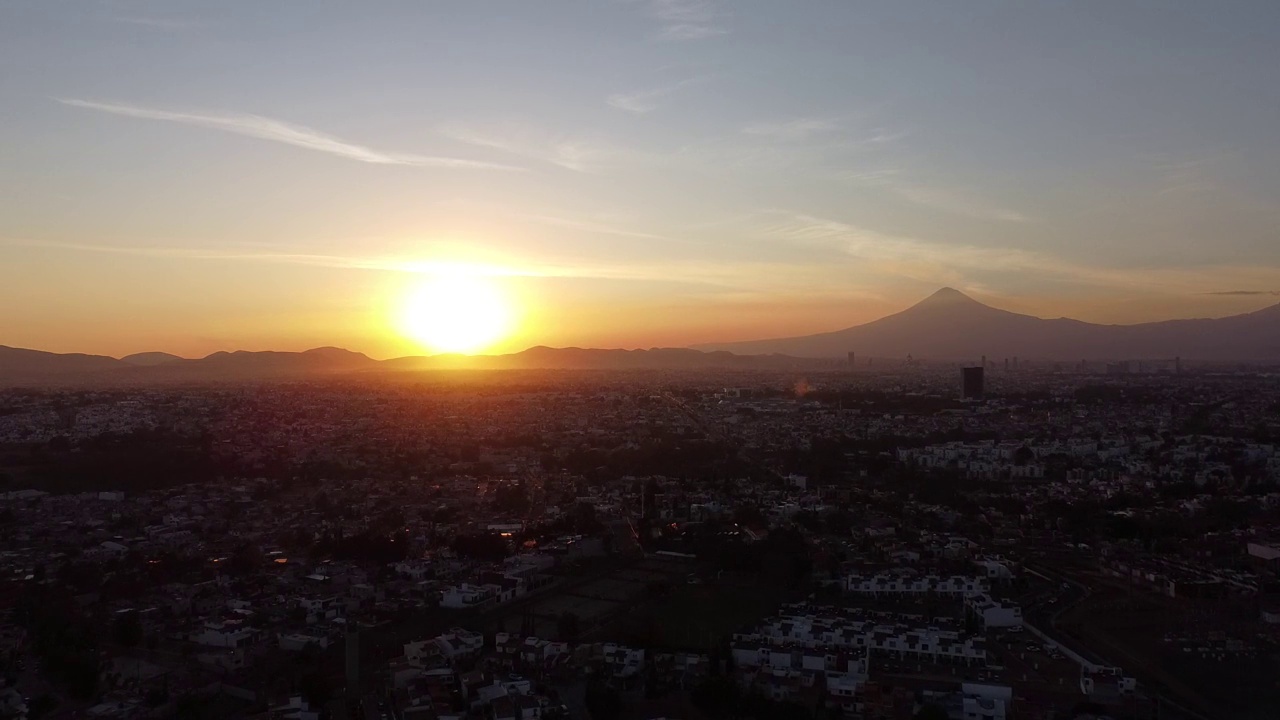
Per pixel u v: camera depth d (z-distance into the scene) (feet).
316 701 398.62
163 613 527.40
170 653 465.88
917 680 421.18
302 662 451.53
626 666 437.17
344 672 435.94
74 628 483.10
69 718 387.34
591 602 556.10
